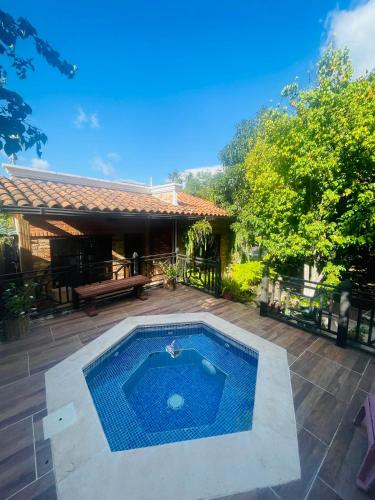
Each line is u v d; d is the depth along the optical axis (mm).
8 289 3898
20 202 4359
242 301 6855
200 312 5008
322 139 5578
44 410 2428
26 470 1844
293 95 6402
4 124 1337
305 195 6309
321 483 1778
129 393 3057
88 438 2115
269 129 6543
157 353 3932
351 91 5230
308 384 2861
